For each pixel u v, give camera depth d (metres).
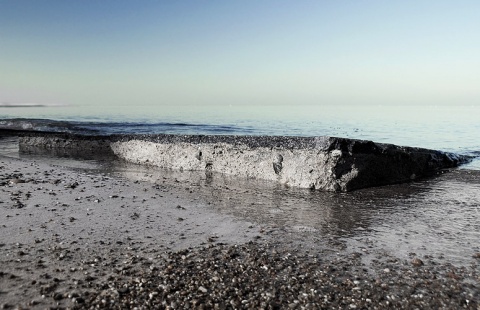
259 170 10.38
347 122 38.31
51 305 3.49
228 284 4.04
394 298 3.79
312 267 4.55
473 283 4.15
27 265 4.41
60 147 16.34
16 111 62.72
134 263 4.57
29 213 6.59
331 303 3.67
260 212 7.17
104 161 13.60
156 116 48.78
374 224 6.44
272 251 5.09
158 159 12.56
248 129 26.67
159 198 8.15
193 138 12.00
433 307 3.62
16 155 14.96
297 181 9.47
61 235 5.53
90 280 4.05
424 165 11.43
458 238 5.70
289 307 3.58
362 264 4.67
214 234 5.81
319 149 9.20
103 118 41.47
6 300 3.55
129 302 3.59
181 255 4.88
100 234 5.64
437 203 7.89
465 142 20.69
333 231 6.04
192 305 3.56
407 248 5.27
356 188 9.26
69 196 7.98
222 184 9.74
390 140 21.28
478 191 9.02
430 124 36.59
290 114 62.38
